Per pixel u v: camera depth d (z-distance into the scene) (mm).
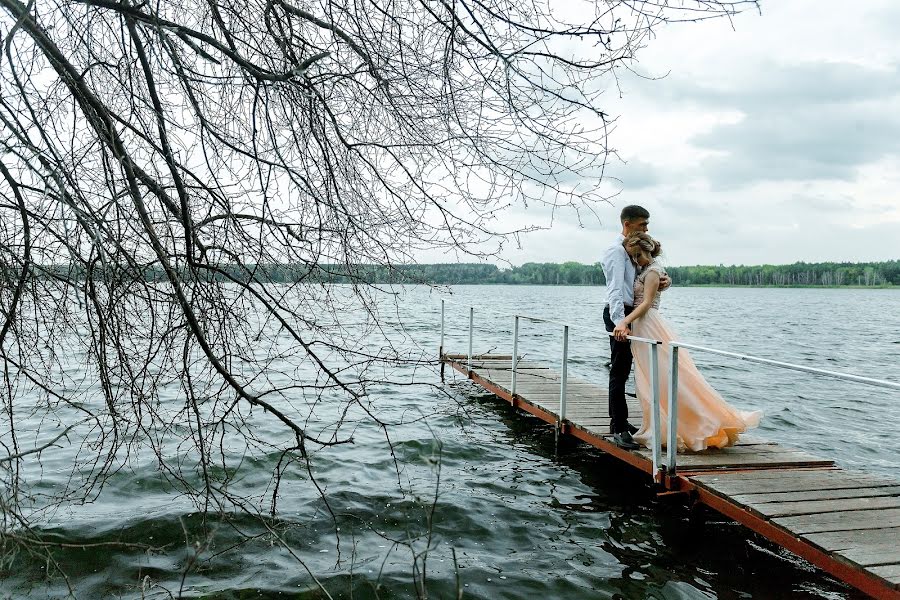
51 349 2902
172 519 4840
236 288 2740
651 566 4414
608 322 5652
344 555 4426
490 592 4012
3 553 2480
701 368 15133
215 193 2666
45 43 2252
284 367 10594
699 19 2373
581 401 7961
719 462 5148
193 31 2312
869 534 3797
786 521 3982
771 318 37938
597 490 5926
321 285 2789
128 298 2613
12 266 2609
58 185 2105
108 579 4020
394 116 2721
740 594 4051
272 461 6320
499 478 6199
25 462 5988
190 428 2836
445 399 9734
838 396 11508
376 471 6227
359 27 2604
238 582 4020
